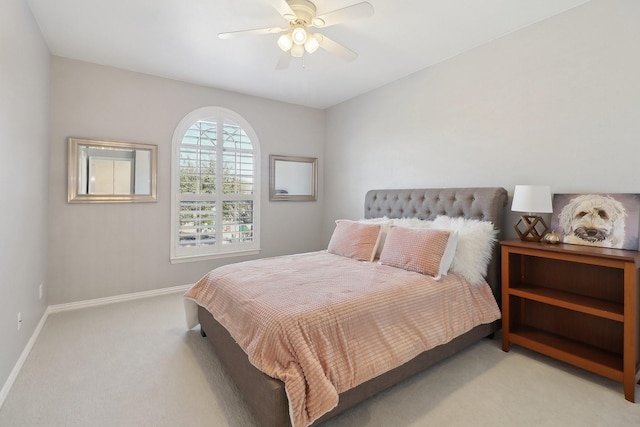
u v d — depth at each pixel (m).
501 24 2.55
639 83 2.04
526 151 2.60
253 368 1.59
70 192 3.13
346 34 2.70
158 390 1.87
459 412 1.69
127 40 2.80
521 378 2.01
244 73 3.53
